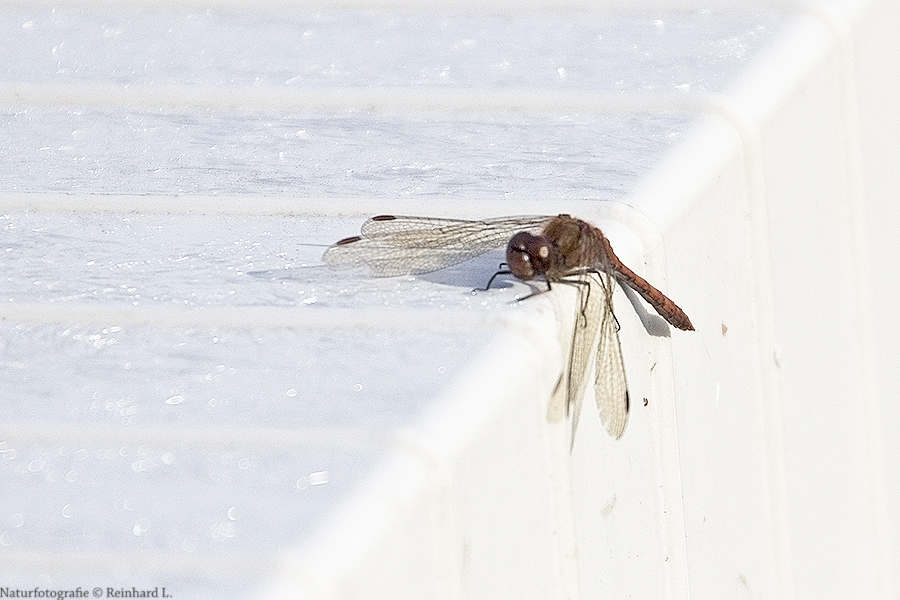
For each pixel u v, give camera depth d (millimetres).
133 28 2162
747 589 2109
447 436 2021
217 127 2119
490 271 2059
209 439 2023
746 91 2117
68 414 2029
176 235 2076
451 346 2039
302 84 2131
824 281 2143
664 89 2117
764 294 2113
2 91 2133
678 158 2092
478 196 2082
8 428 2027
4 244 2074
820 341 2143
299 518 2010
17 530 2010
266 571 2004
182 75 2139
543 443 2043
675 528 2080
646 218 2072
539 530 2041
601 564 2057
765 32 2143
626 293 2064
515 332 2041
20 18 2168
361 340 2043
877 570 2172
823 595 2145
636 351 2068
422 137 2109
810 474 2137
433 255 2061
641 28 2150
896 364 2182
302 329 2045
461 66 2137
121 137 2117
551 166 2092
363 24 2160
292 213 2082
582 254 2051
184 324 2049
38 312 2053
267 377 2035
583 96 2117
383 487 2014
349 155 2104
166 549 2006
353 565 2006
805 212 2133
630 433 2066
